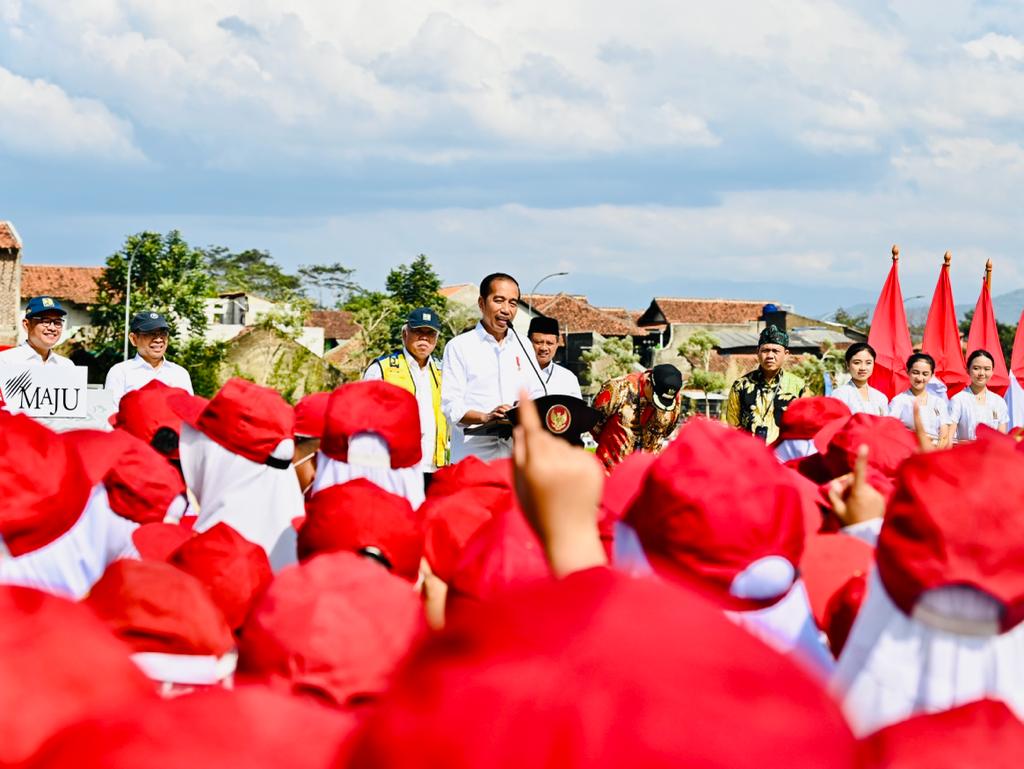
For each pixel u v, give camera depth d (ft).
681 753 4.38
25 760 6.35
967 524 8.73
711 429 10.32
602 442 34.30
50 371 36.29
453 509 15.84
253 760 5.70
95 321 249.14
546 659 4.61
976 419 45.78
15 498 11.39
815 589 12.76
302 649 8.80
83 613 6.95
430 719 4.52
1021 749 7.59
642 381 34.01
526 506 6.72
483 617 4.86
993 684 8.89
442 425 36.14
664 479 10.00
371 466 17.98
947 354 53.42
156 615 9.71
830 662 10.34
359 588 9.26
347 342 334.85
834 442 18.53
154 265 249.75
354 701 8.82
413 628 9.10
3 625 6.70
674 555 9.89
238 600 12.86
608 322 324.19
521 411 6.88
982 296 54.80
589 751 4.39
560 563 6.58
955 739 7.64
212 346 238.89
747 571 9.77
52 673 6.56
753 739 4.45
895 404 44.39
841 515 14.29
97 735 5.71
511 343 35.58
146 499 16.98
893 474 17.92
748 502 9.77
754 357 301.43
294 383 239.71
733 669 4.62
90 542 12.35
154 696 6.79
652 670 4.57
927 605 8.91
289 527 18.54
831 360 261.03
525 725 4.44
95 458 13.56
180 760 5.62
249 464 18.25
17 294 252.83
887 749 7.73
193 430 18.89
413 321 35.68
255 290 527.81
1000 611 8.78
